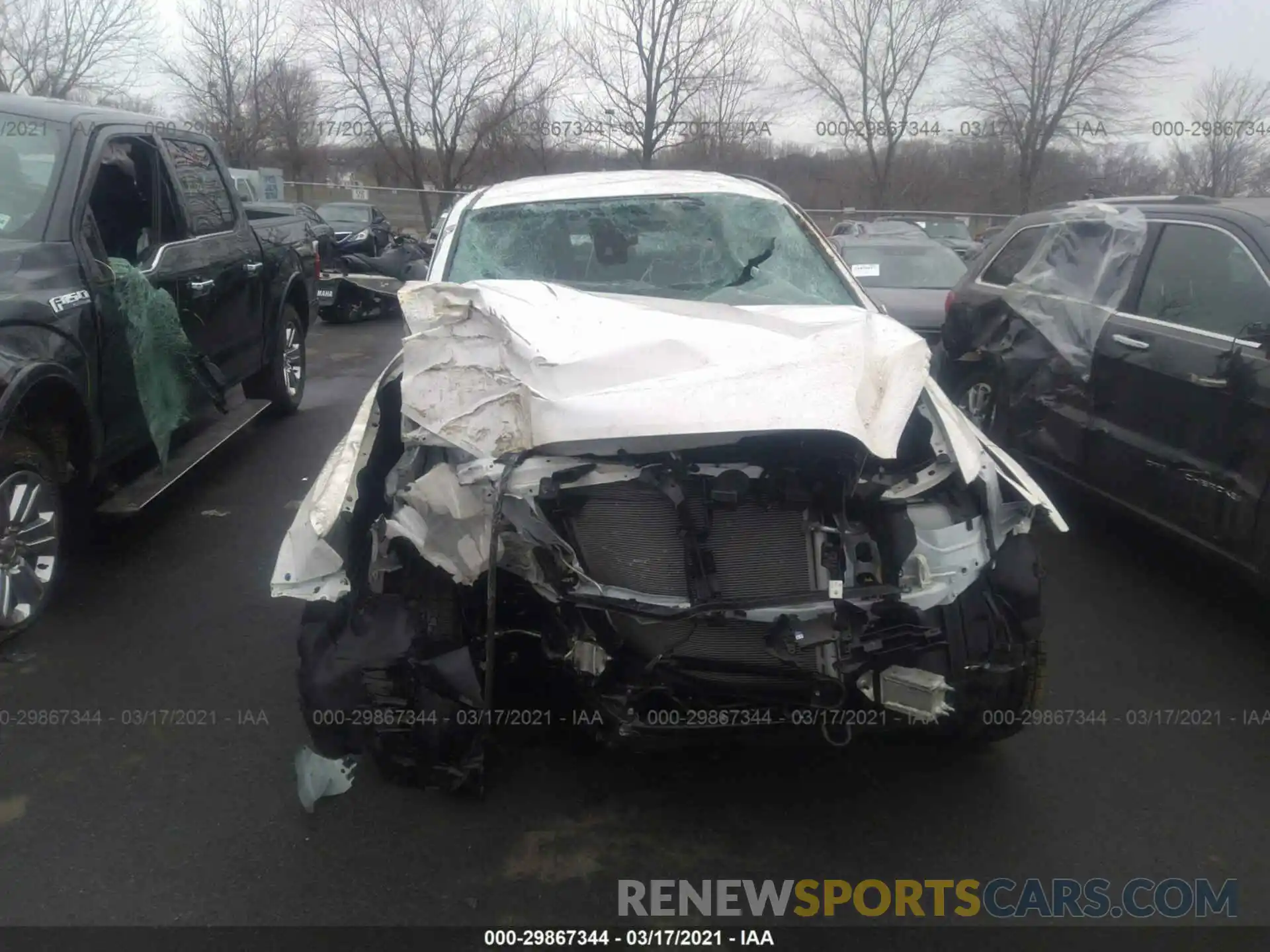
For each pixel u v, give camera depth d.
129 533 5.61
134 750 3.60
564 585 2.98
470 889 2.98
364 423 3.47
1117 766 3.59
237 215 6.89
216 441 6.00
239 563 5.22
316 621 3.07
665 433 2.91
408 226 28.78
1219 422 4.55
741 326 3.56
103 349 4.74
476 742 3.10
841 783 3.48
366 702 2.98
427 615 3.05
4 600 4.21
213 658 4.25
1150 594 5.03
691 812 3.33
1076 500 6.41
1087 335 5.54
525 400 3.08
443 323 3.31
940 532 3.03
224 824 3.23
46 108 5.20
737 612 2.93
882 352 3.31
